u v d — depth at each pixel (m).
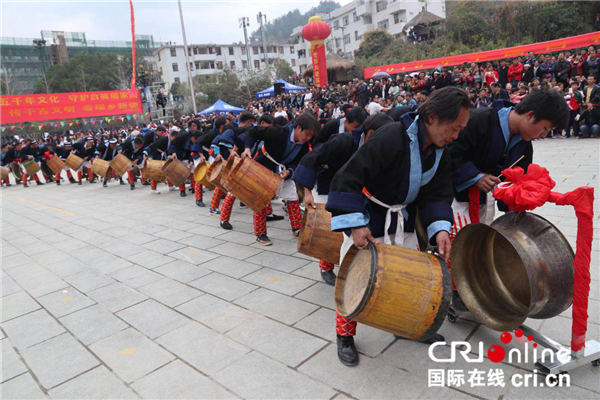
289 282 3.93
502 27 27.48
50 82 60.28
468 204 2.90
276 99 24.22
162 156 9.73
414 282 1.99
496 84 12.24
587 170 6.91
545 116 2.41
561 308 2.23
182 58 62.19
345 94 21.00
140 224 6.89
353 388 2.35
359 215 2.14
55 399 2.51
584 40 15.02
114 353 2.97
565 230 4.37
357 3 50.59
